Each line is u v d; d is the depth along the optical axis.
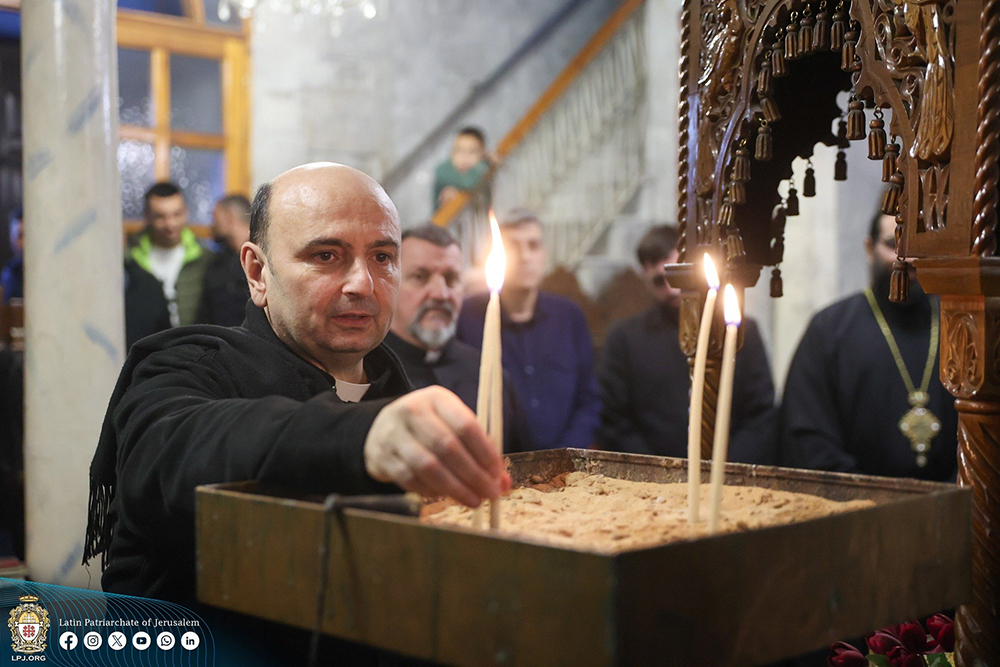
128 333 3.43
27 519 1.89
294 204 1.13
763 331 5.37
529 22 8.37
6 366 3.37
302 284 1.13
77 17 1.86
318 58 7.36
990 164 0.80
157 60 6.64
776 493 0.82
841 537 0.61
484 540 0.52
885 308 2.47
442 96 7.96
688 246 1.21
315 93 7.35
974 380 0.83
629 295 5.79
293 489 0.71
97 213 1.88
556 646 0.49
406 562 0.56
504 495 0.87
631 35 6.91
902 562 0.66
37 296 1.86
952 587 0.70
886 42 0.91
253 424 0.74
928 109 0.85
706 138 1.17
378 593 0.57
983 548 0.83
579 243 6.67
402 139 7.77
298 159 7.28
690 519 0.71
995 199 0.81
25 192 1.89
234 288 3.51
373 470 0.66
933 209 0.86
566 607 0.49
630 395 2.97
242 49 7.02
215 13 6.93
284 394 1.10
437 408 0.64
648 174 6.68
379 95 7.65
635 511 0.78
